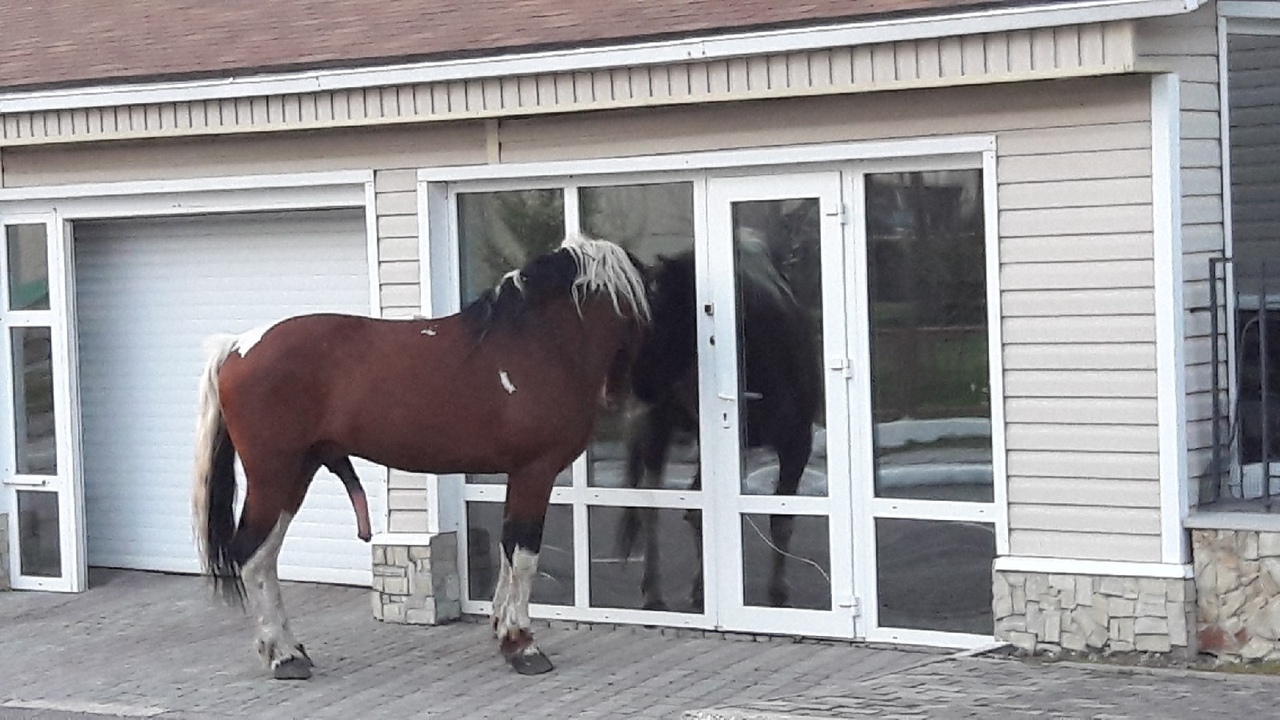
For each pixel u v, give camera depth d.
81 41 12.06
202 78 10.56
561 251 9.20
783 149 9.21
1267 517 8.24
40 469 12.06
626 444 9.95
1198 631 8.36
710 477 9.67
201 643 10.22
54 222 11.80
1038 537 8.68
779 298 9.44
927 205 8.99
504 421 8.91
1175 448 8.30
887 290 9.13
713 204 9.57
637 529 9.94
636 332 9.38
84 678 9.41
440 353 8.97
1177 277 8.30
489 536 10.45
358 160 10.53
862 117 8.98
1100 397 8.48
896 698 7.80
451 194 10.38
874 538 9.23
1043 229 8.56
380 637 10.12
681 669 8.99
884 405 9.18
